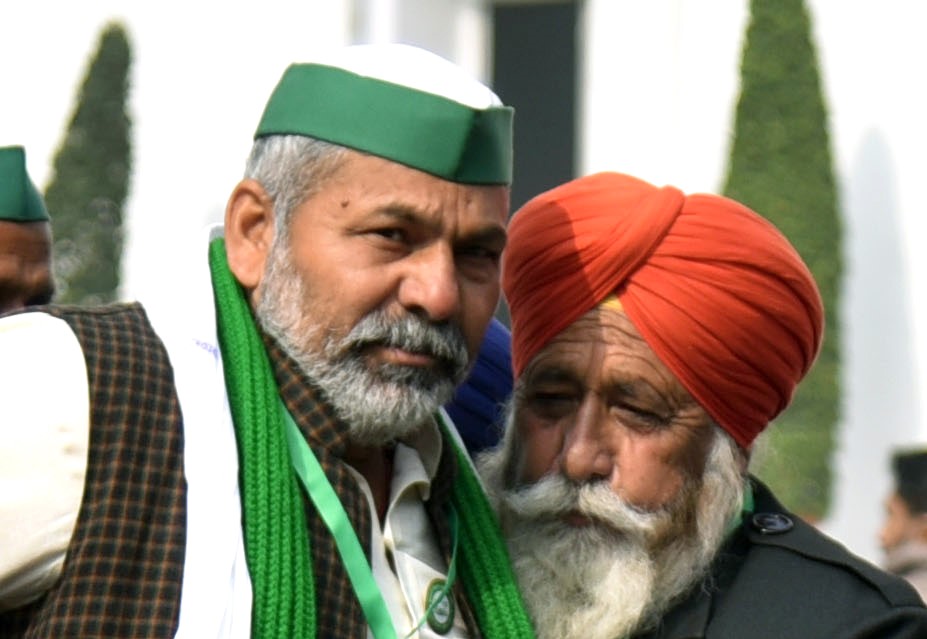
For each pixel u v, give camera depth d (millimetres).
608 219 8234
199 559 7090
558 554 8352
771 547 8469
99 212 25719
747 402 8414
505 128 7734
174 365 7480
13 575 7020
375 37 25047
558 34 25203
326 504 7598
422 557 8055
